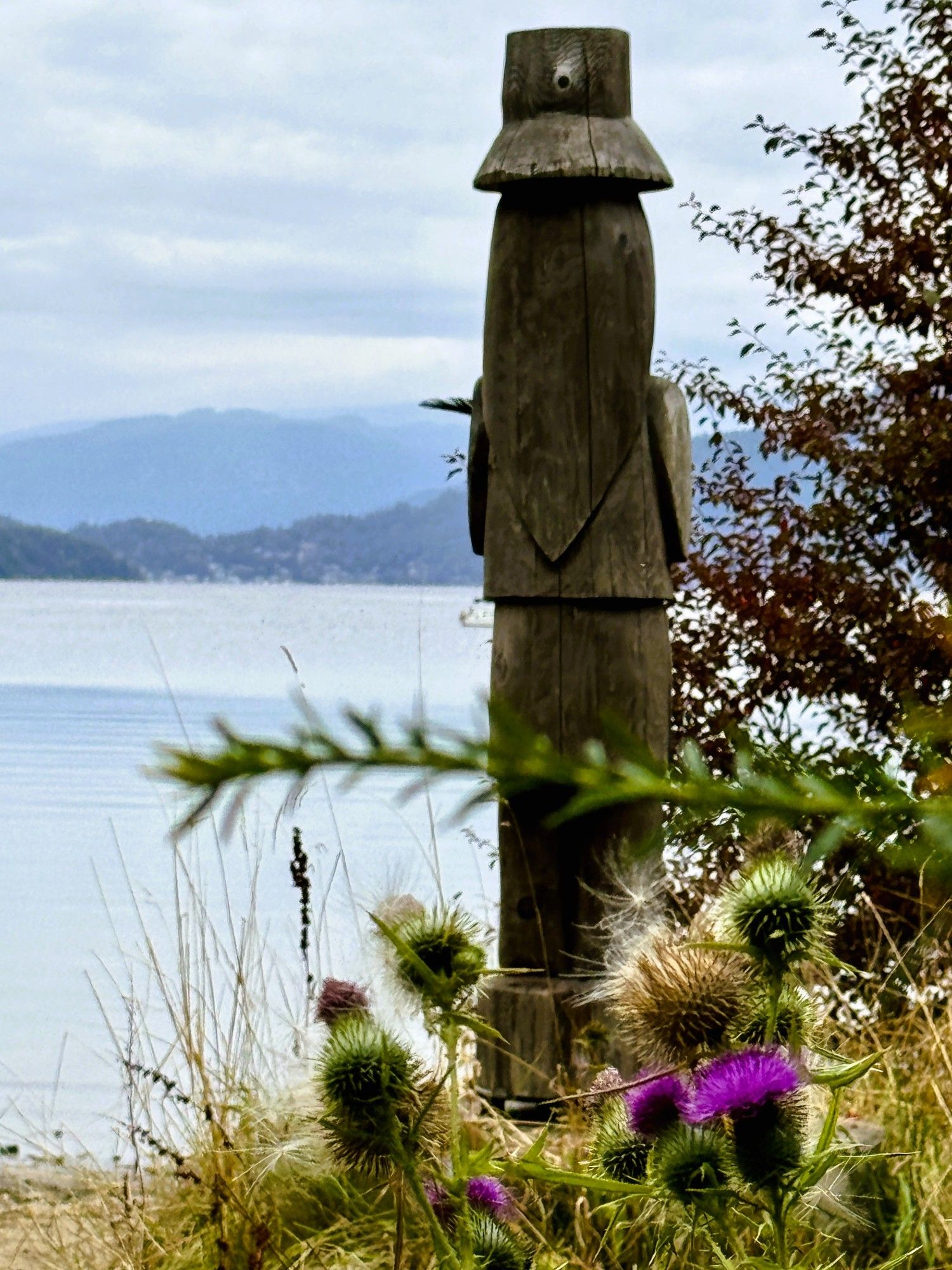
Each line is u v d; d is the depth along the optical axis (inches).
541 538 198.1
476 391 208.8
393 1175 111.5
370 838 436.1
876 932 198.4
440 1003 92.2
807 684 260.4
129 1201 162.1
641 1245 127.4
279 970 192.1
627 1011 98.9
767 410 272.1
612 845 193.3
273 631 4997.5
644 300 199.2
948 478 255.1
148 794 711.1
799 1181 80.4
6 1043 297.7
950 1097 158.2
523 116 200.2
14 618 6328.7
